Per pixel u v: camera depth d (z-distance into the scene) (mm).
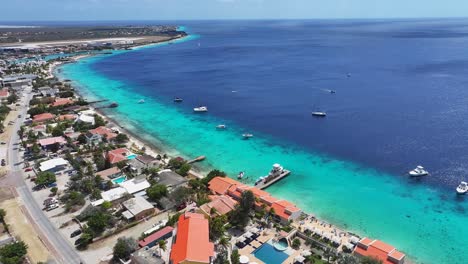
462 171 112812
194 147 137750
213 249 71000
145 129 158750
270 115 177250
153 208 89688
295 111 181875
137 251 71375
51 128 144000
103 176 106500
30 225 83438
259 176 113062
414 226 86875
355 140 140500
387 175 112500
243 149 135500
